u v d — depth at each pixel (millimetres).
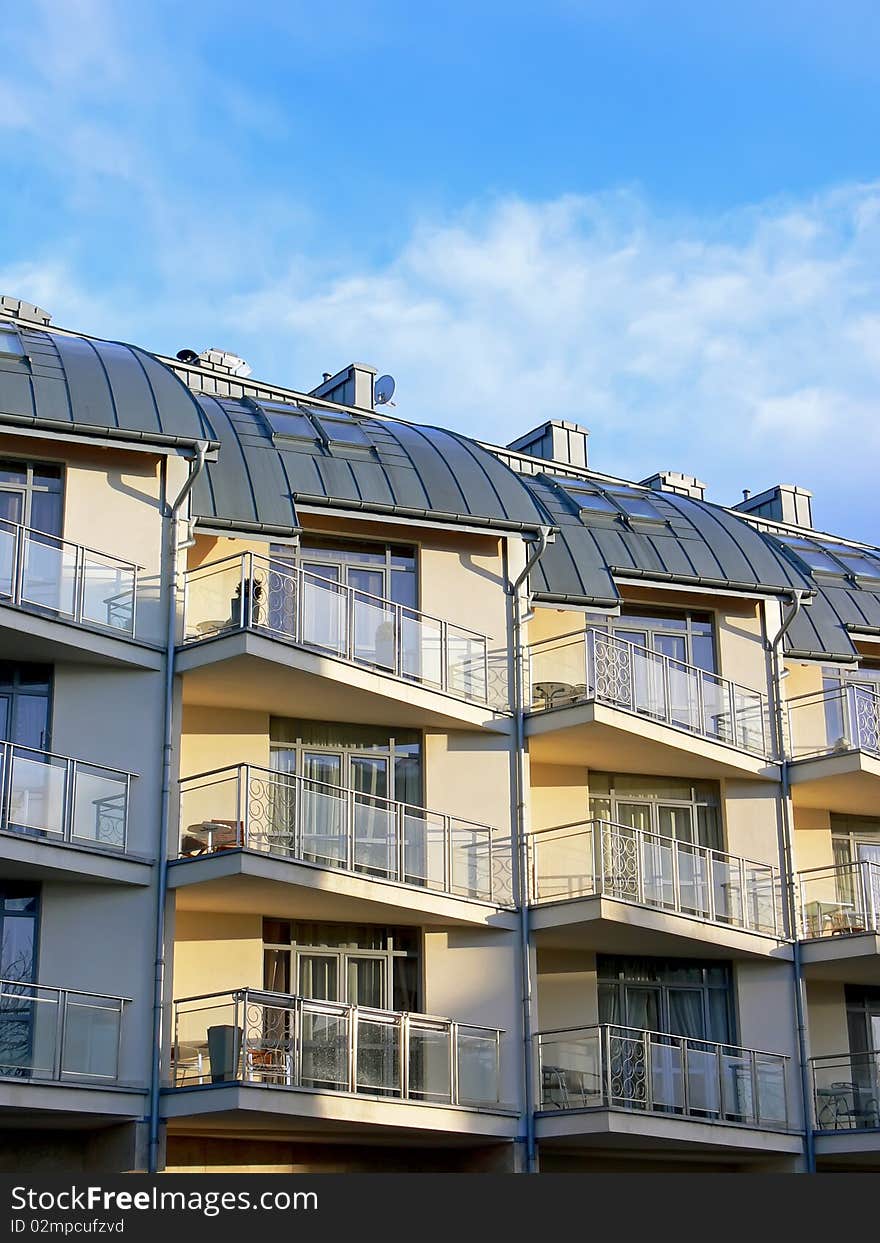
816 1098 27281
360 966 25062
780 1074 26859
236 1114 21469
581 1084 24719
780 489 38375
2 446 23547
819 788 28938
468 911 25156
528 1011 25188
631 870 26172
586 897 25250
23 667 23297
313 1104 21875
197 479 24703
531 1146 24500
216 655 23438
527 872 25938
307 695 24734
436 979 25141
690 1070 25484
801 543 32781
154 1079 21891
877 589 31953
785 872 28391
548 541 27000
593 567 27891
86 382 23891
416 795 26000
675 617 29406
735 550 29594
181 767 24469
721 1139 25453
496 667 26766
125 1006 22109
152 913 22703
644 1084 24766
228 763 24766
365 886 23844
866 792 29078
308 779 24375
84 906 22547
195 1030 22688
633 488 31297
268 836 23062
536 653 27328
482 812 26047
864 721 29359
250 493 24922
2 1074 20469
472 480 27047
